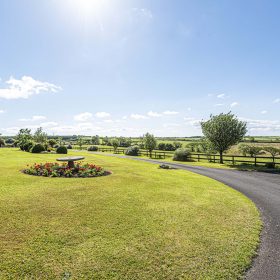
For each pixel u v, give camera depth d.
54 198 9.91
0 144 68.44
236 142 29.61
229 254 5.59
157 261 5.21
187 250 5.73
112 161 28.55
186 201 10.06
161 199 10.24
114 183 13.55
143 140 43.88
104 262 5.12
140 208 8.85
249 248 5.90
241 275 4.81
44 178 14.51
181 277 4.69
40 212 8.11
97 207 8.83
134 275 4.71
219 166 25.58
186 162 31.06
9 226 6.84
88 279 4.54
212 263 5.20
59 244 5.84
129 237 6.33
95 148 61.84
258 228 7.24
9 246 5.69
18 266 4.88
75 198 10.01
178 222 7.52
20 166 19.98
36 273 4.67
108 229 6.81
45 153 40.28
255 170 21.94
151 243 6.03
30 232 6.48
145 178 15.70
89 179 14.61
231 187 13.66
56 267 4.89
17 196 10.05
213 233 6.75
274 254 5.68
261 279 4.68
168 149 58.75
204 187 13.28
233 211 8.88
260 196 11.47
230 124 29.20
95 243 5.95
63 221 7.34
